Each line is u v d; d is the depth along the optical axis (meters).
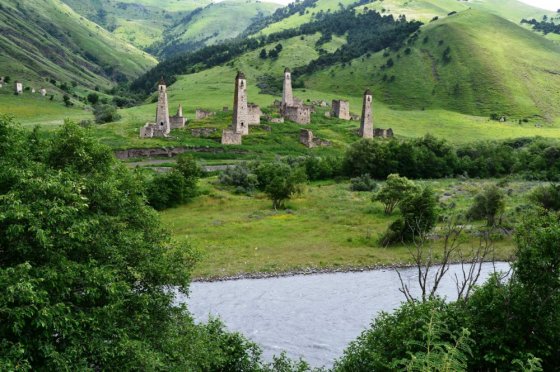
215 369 29.23
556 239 22.67
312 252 68.38
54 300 20.42
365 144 127.12
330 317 47.06
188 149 133.88
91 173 27.47
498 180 129.38
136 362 21.20
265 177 106.81
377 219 83.94
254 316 47.38
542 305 23.00
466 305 26.11
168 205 91.50
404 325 25.42
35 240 20.64
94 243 23.89
